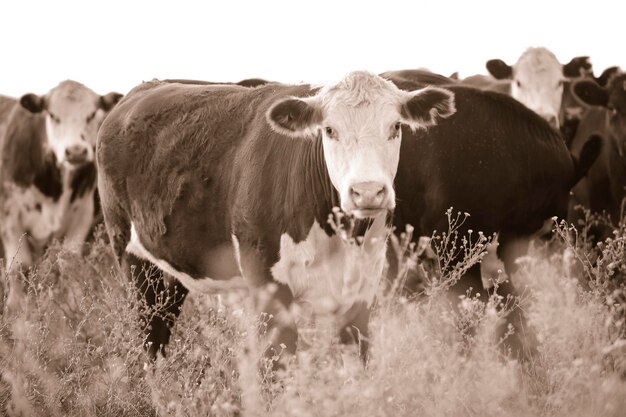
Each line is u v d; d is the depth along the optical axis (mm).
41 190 19547
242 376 10141
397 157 10492
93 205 19984
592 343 9430
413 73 15086
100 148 13875
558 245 14719
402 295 13352
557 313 9680
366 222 10680
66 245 17703
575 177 14602
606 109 18797
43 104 19625
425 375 8938
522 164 13547
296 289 11086
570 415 8570
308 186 10797
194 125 12414
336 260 10914
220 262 11984
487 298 13344
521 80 21750
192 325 12578
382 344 9359
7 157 19609
